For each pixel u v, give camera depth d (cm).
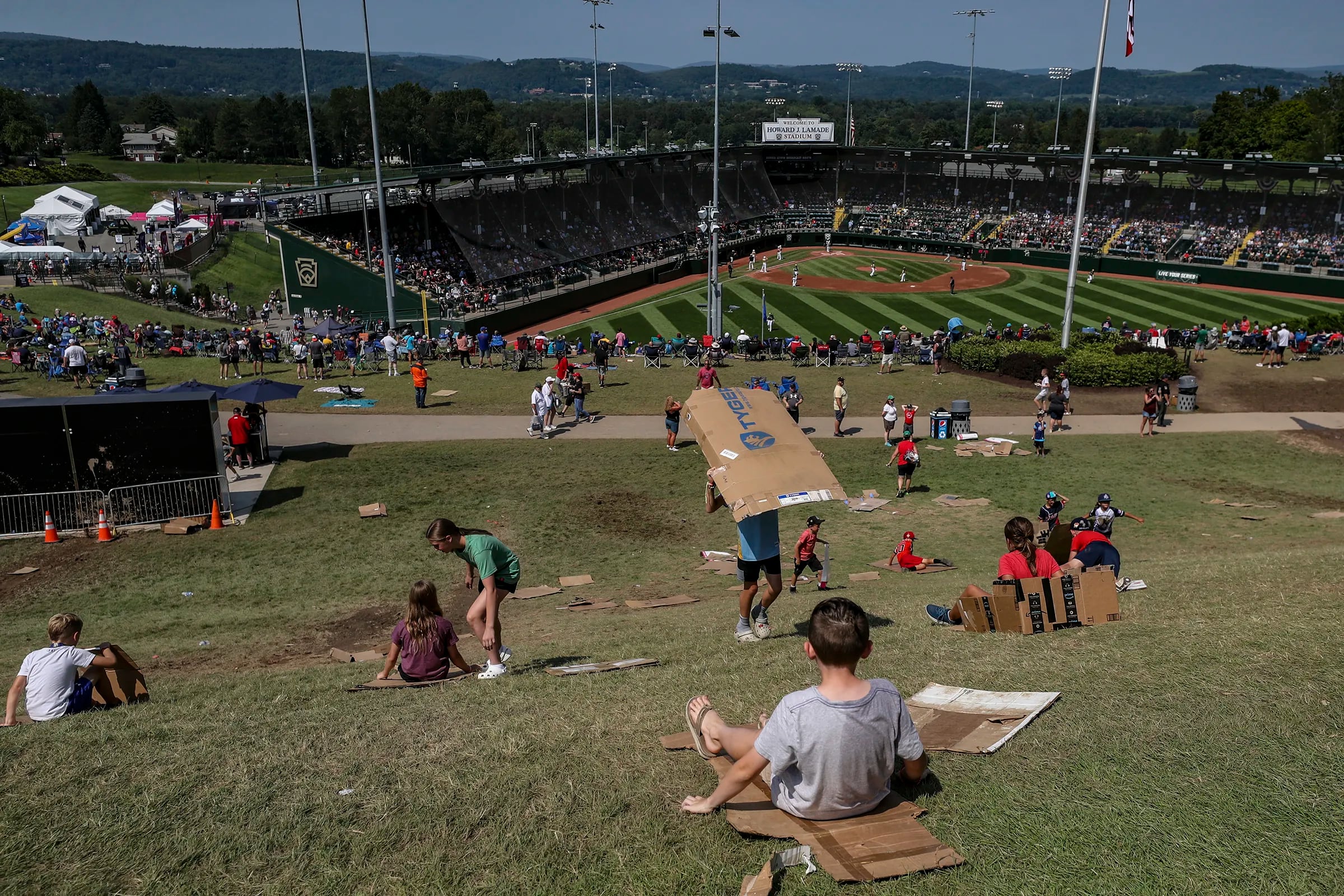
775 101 13700
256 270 7238
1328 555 1538
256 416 2772
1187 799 604
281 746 765
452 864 570
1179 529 2241
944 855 535
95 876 569
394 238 6644
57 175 12244
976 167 10544
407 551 2091
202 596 1817
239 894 550
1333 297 7094
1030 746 680
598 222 8262
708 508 1071
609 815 614
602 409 3516
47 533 2156
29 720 922
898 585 1736
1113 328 5762
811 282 7850
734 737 619
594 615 1579
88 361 3850
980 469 2856
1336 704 741
